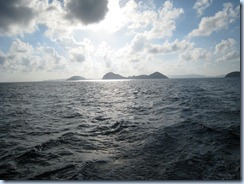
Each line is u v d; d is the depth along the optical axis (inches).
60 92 1660.9
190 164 232.2
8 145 319.0
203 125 385.1
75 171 225.0
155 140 321.1
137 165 237.1
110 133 378.3
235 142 298.2
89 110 667.4
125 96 1151.0
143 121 464.4
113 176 212.8
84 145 312.8
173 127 392.5
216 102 735.7
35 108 740.0
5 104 878.4
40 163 249.1
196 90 1422.2
